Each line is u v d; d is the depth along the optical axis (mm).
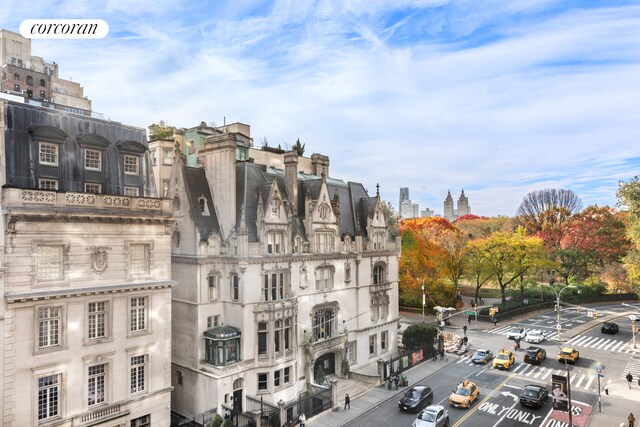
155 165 56344
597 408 43469
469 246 93125
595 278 118750
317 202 50500
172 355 43562
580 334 76125
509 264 90062
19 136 29938
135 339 33625
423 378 52250
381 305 59812
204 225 43469
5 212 27234
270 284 44219
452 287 93125
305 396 42781
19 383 27641
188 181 44500
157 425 34781
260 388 42594
